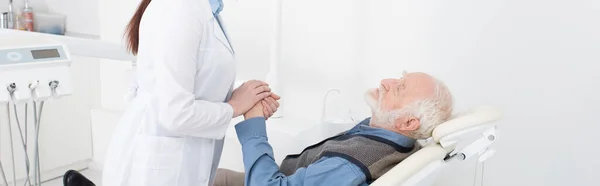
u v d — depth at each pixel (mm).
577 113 1594
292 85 2123
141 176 1179
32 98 1215
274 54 1927
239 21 2205
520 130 1693
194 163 1216
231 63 1190
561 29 1565
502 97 1699
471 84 1741
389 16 1854
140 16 1245
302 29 2053
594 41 1525
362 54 1933
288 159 1437
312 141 1842
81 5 2695
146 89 1197
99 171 2732
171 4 1091
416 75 1256
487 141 1165
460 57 1741
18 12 2621
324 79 2037
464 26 1714
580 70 1562
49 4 2805
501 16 1646
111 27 2646
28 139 2359
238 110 1191
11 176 2314
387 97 1247
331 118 1832
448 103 1233
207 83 1164
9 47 1188
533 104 1655
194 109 1084
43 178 2525
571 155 1632
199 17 1102
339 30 1965
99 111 2662
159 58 1073
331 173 1127
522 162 1715
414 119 1210
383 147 1193
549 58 1601
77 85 2602
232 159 2031
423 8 1778
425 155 1097
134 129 1214
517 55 1646
